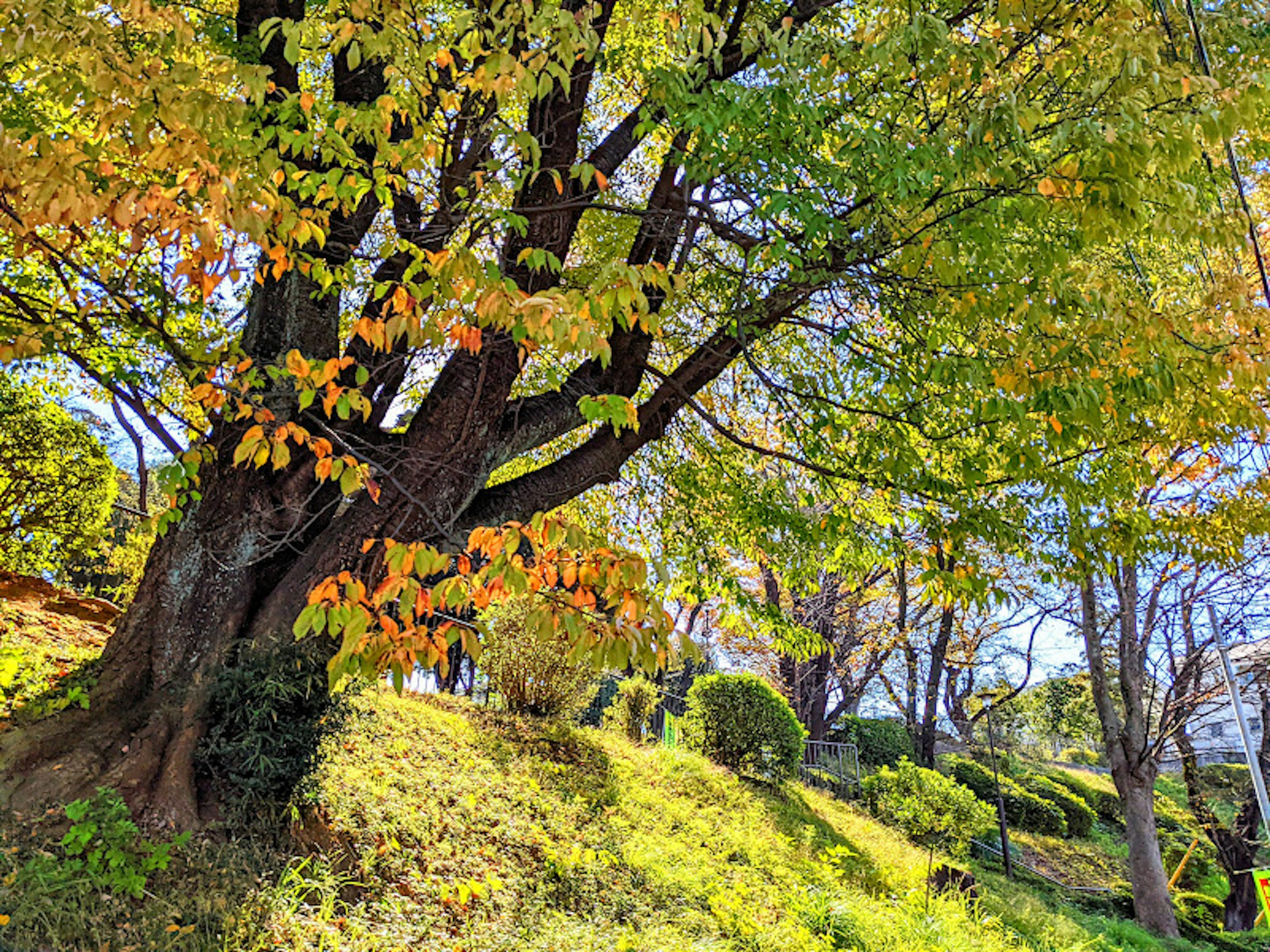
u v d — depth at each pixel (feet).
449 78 16.71
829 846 36.94
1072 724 91.91
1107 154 12.41
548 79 13.00
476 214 17.65
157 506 42.75
